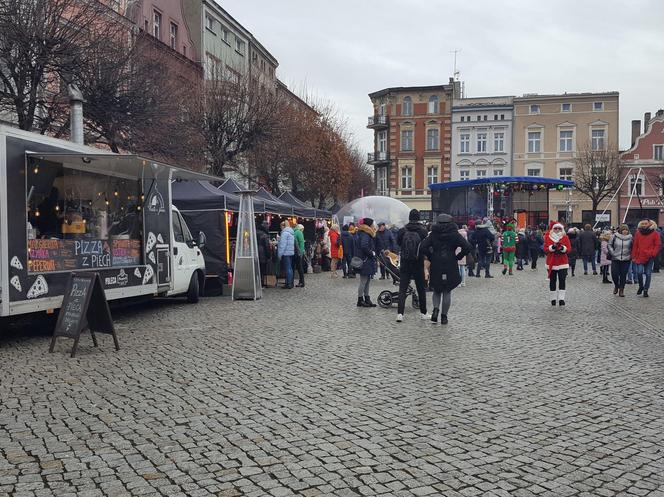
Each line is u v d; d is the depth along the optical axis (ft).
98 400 19.52
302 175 126.62
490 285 61.46
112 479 13.34
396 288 58.39
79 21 48.52
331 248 73.46
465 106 209.36
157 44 69.51
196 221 54.60
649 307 43.50
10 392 20.51
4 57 45.55
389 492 12.67
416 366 24.43
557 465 14.17
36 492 12.71
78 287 27.14
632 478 13.44
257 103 90.58
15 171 28.89
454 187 118.93
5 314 28.25
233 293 49.24
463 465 14.14
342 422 17.28
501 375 22.94
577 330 33.37
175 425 17.03
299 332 32.78
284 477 13.41
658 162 191.42
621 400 19.65
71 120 44.96
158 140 58.95
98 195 35.09
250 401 19.42
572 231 75.00
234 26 134.92
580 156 187.32
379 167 226.79
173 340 30.35
